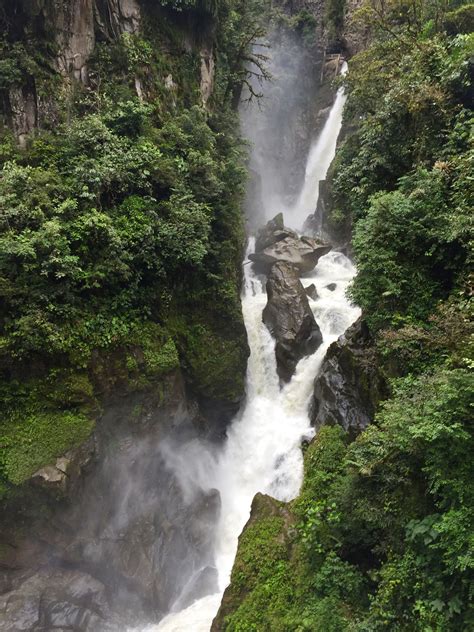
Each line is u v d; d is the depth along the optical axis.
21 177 11.07
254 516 10.68
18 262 10.42
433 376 7.84
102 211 12.50
